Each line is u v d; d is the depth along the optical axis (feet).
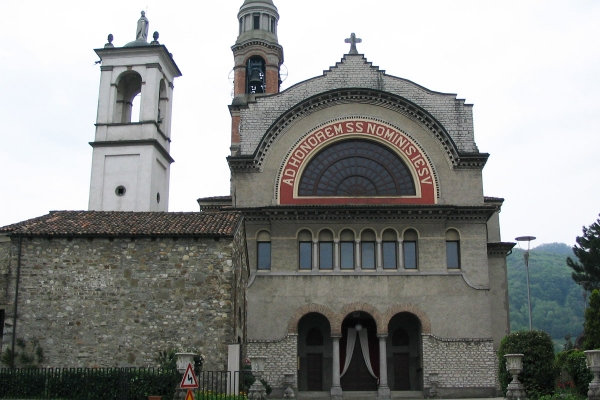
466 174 152.35
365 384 146.41
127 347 98.68
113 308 100.32
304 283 144.15
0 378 88.69
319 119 156.15
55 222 109.91
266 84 213.05
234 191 152.15
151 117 162.91
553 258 529.45
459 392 138.51
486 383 139.13
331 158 155.33
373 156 155.02
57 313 100.48
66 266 102.27
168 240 102.73
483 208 147.02
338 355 140.36
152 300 100.37
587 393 91.40
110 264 102.06
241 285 116.16
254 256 145.59
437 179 152.05
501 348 105.60
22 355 98.89
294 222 147.84
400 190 152.66
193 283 100.83
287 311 142.72
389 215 147.74
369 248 147.74
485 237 147.43
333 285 144.05
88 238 103.14
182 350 97.96
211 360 97.55
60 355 98.84
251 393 92.73
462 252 146.41
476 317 142.72
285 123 155.53
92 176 159.74
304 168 154.10
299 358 146.92
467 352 140.67
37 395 87.56
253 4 218.59
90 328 99.66
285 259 145.59
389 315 142.41
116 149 161.27
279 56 217.77
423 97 158.92
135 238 102.99
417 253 146.51
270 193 151.94
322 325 149.18
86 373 87.97
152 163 160.35
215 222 109.40
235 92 211.00
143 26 173.78
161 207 168.86
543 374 99.30
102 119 163.63
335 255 145.89
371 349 148.66
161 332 98.99
